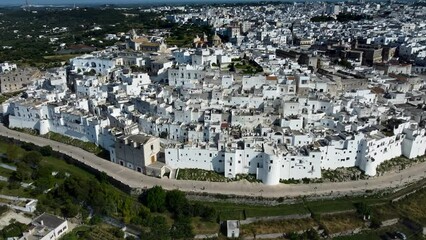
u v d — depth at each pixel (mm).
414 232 171375
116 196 183250
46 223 162500
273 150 198750
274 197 185125
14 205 181875
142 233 162875
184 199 179625
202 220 176500
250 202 185500
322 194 188250
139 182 199000
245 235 167250
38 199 186125
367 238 168500
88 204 181625
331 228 172500
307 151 199625
